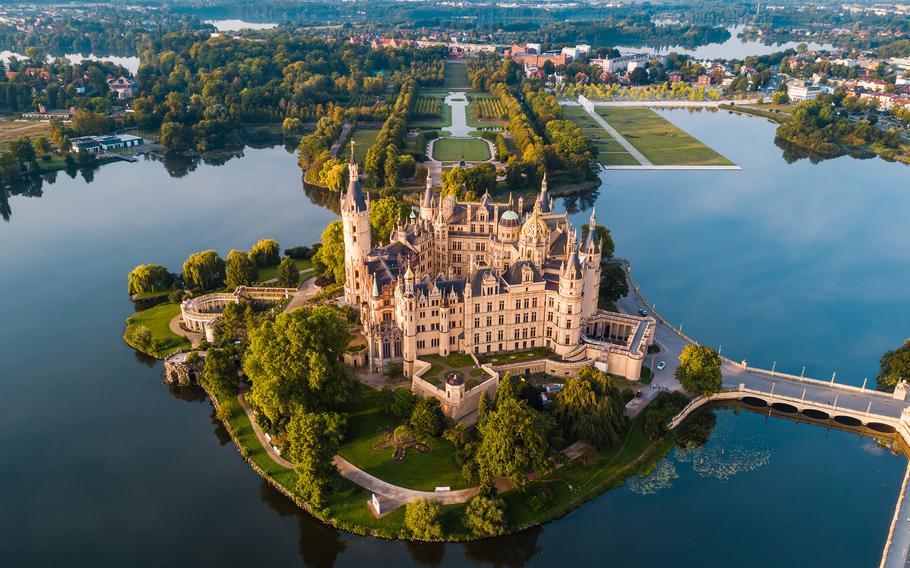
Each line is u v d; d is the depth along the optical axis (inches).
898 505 6806.1
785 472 7593.5
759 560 6417.3
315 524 6692.9
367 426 7864.2
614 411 7637.8
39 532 6697.8
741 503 7121.1
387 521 6589.6
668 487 7283.5
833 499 7199.8
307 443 6899.6
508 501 6840.6
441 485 7007.9
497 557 6505.9
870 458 7834.6
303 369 7687.0
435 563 6456.7
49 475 7440.9
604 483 7194.9
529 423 6870.1
